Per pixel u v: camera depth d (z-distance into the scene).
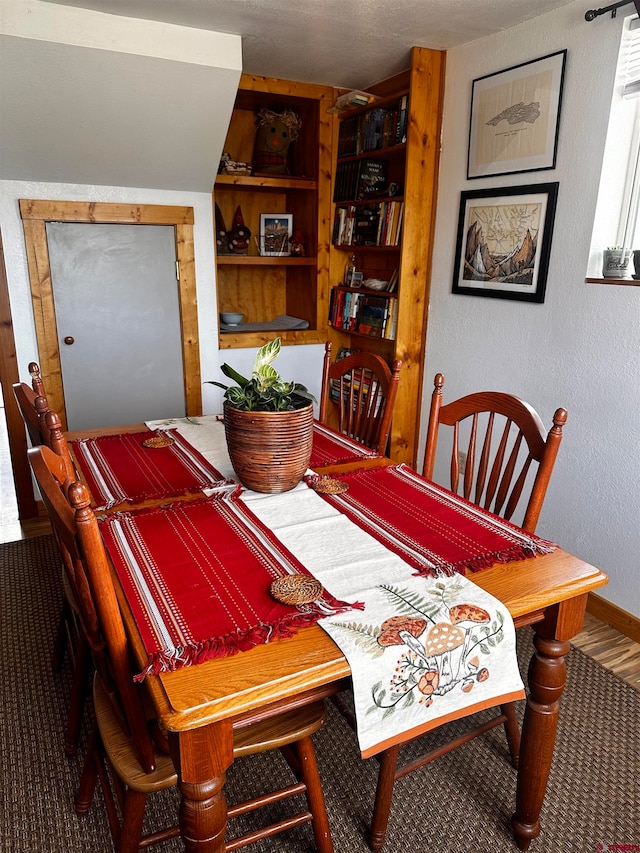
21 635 2.16
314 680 0.91
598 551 2.32
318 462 1.79
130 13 2.22
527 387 2.57
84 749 1.67
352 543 1.28
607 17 2.07
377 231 3.21
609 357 2.19
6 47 2.11
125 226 2.99
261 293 3.97
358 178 3.33
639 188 2.17
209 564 1.19
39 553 2.73
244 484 1.57
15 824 1.46
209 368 3.40
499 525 1.39
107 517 1.39
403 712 0.99
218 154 2.87
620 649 2.15
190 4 2.15
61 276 2.91
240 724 0.97
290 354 3.66
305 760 1.26
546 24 2.29
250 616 1.02
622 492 2.20
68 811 1.49
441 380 1.80
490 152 2.61
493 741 1.74
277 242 3.74
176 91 2.47
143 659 0.93
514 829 1.42
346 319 3.54
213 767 0.93
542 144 2.37
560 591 1.14
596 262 2.25
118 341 3.12
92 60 2.24
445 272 2.96
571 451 2.39
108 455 1.84
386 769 1.34
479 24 2.42
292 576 1.13
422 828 1.47
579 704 1.88
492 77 2.54
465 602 1.07
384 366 2.09
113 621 0.96
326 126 3.45
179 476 1.67
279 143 3.43
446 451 3.10
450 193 2.88
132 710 1.03
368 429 2.17
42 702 1.85
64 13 2.14
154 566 1.18
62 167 2.74
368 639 0.97
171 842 1.42
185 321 3.26
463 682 1.04
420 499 1.53
